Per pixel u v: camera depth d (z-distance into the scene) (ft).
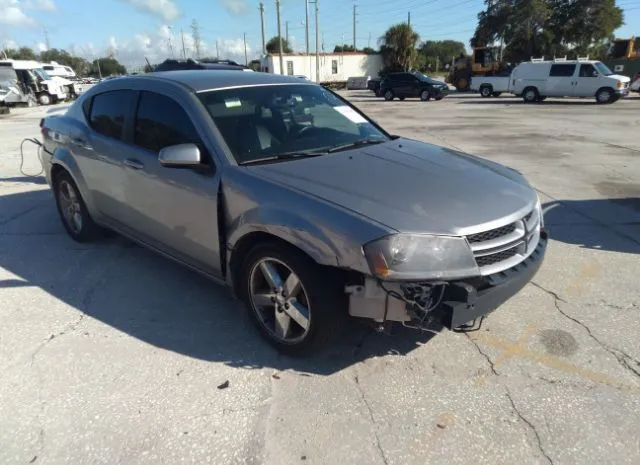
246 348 10.62
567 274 13.96
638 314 11.78
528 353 10.31
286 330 10.14
